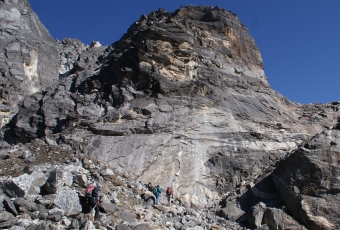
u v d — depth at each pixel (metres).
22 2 38.22
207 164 21.45
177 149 21.33
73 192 13.16
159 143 21.31
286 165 18.69
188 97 23.98
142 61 25.31
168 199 17.64
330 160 17.88
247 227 17.25
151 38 25.56
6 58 32.16
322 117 27.41
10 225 11.11
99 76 28.22
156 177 20.08
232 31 30.91
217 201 19.95
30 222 11.52
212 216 18.08
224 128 23.11
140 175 19.91
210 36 29.58
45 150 19.39
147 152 20.86
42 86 34.25
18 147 20.19
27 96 29.27
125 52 28.70
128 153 20.75
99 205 13.50
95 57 35.06
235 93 26.28
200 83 24.77
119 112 23.02
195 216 17.28
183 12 31.34
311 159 17.98
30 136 24.80
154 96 24.08
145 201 16.53
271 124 24.81
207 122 22.94
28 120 25.70
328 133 18.69
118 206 14.57
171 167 20.67
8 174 15.72
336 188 17.39
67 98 26.52
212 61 27.88
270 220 17.06
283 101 28.97
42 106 26.02
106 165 19.14
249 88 27.55
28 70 33.50
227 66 28.55
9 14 35.94
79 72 31.11
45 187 13.16
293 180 17.98
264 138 23.48
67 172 14.59
